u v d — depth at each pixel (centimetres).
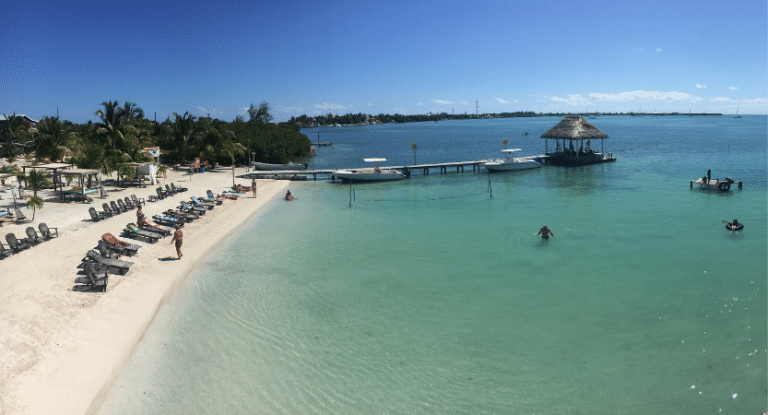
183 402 1072
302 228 2777
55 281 1623
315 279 1895
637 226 2784
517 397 1118
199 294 1705
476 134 19838
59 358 1175
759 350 1316
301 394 1117
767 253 2195
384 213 3256
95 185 3841
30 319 1338
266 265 2059
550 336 1425
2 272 1691
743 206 3359
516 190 4362
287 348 1336
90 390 1080
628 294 1739
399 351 1332
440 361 1281
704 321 1507
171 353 1281
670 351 1328
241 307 1606
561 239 2506
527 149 10350
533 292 1770
